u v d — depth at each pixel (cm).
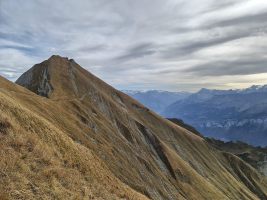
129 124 15412
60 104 9412
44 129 2972
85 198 2230
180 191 13188
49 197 1948
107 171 3584
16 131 2436
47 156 2408
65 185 2258
